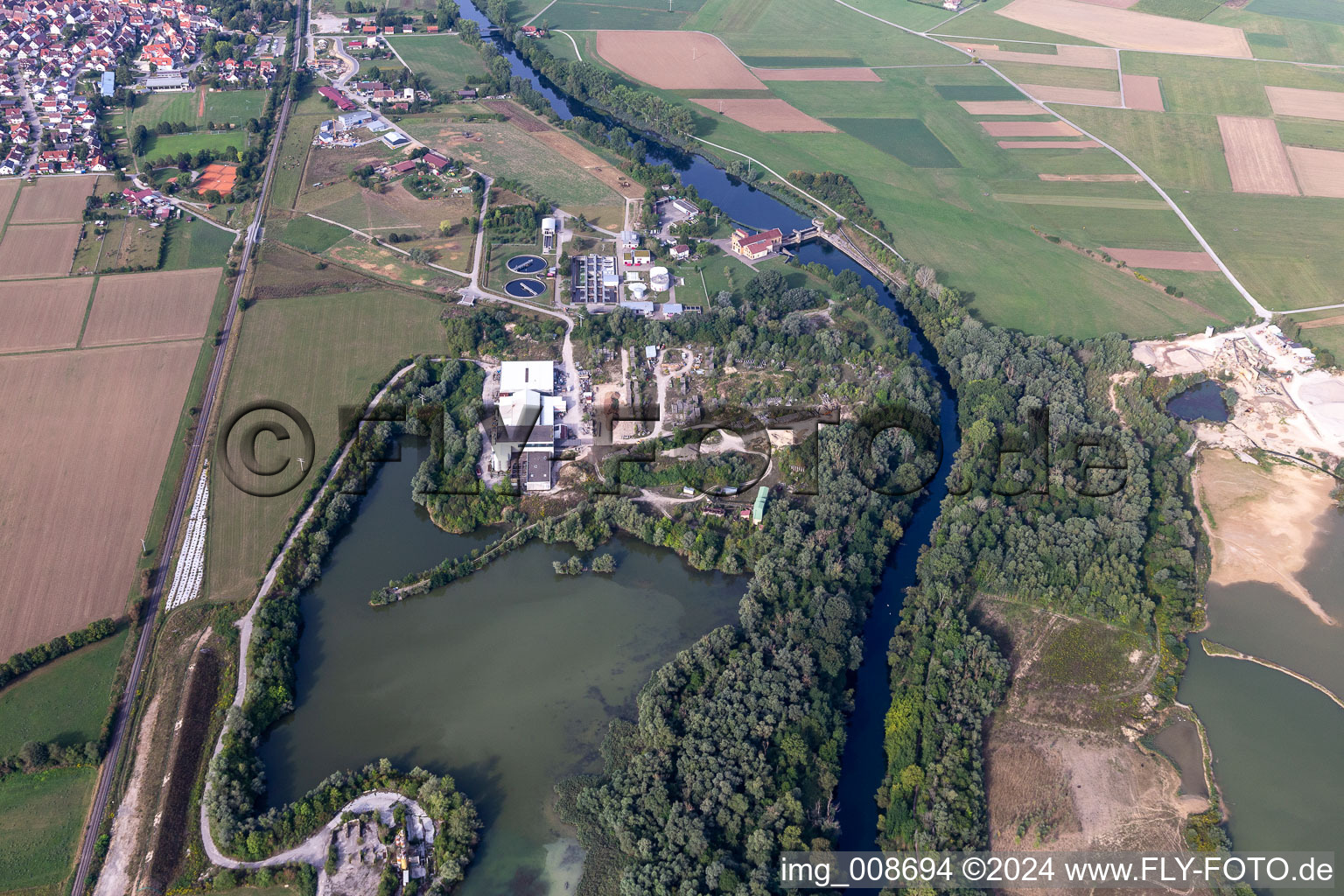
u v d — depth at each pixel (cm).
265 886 18325
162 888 18112
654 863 18612
